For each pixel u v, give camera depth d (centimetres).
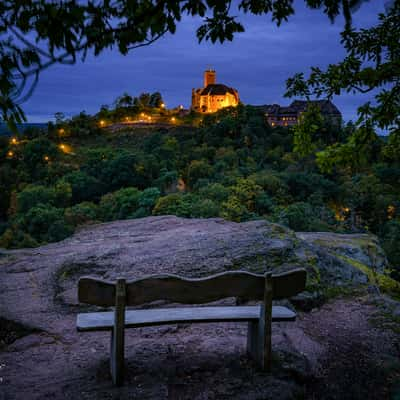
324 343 390
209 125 12450
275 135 10550
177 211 4288
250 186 5272
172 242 656
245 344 357
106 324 294
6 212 7875
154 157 8438
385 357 364
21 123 185
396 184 5141
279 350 336
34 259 680
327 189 6500
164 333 394
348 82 367
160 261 565
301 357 332
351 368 343
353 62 363
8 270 629
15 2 179
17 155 9931
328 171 405
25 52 177
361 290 548
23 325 420
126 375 303
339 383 318
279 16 237
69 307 468
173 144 10494
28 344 379
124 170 7619
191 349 348
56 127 13775
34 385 298
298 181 6606
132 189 5916
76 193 7319
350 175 6850
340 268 589
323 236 866
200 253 581
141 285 285
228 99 15500
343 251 767
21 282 565
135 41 206
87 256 608
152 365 318
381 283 617
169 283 290
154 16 208
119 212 5541
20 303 484
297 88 410
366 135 378
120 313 283
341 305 504
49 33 183
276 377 301
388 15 331
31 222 4675
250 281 302
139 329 401
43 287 543
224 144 10412
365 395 304
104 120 14988
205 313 318
